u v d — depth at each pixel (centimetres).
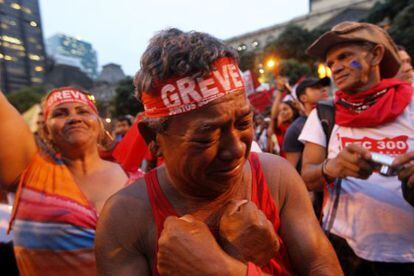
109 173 198
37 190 169
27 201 168
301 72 1702
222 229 77
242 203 77
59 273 163
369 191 163
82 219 167
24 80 7406
